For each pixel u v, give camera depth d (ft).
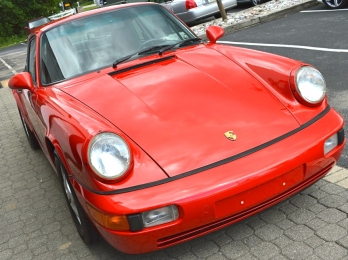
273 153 7.45
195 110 8.20
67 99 9.14
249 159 7.30
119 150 6.95
